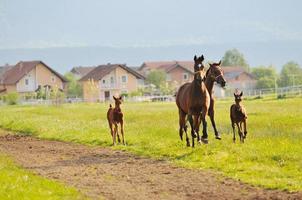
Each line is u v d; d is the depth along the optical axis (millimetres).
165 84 148000
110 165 24375
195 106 27312
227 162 23141
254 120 39219
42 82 154500
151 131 34469
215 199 17656
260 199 17359
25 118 53000
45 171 23547
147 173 22156
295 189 18344
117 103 30578
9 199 17672
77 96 153500
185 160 24359
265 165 22234
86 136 34875
